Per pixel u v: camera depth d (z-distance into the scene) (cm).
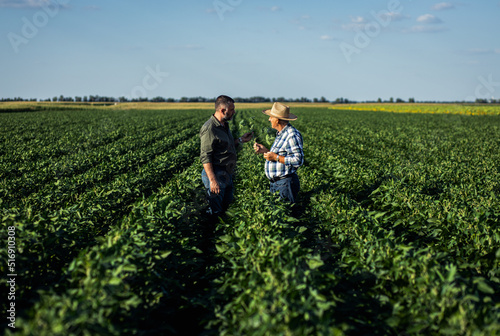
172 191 647
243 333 286
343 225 511
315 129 2522
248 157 1162
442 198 675
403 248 379
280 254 363
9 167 1107
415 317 299
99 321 257
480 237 452
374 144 1769
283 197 607
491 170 1017
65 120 3672
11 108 6209
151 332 316
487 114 5847
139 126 2838
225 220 568
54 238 404
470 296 289
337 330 259
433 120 3922
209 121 550
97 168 1016
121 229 423
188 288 430
